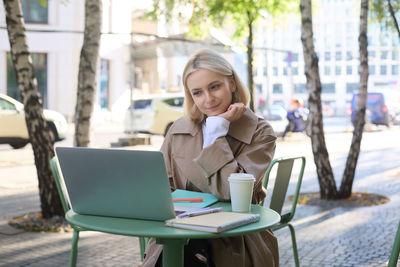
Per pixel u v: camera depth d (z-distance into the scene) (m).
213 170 2.11
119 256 4.18
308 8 6.61
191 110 2.36
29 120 5.23
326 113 32.16
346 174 6.73
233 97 2.37
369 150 13.38
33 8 23.86
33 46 23.80
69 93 24.44
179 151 2.37
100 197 1.83
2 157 11.61
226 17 9.17
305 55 6.68
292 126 16.53
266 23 9.59
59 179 2.80
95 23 5.40
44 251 4.31
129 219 1.81
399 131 21.03
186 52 15.41
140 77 28.97
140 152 1.67
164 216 1.75
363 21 6.74
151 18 9.45
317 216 5.73
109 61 26.62
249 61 7.87
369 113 21.62
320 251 4.27
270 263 2.12
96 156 1.76
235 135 2.24
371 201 6.54
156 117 15.24
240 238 2.04
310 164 10.68
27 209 6.08
